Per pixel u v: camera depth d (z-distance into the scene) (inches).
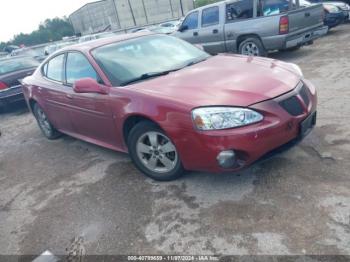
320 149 138.7
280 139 114.0
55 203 140.2
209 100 113.5
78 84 142.9
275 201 112.4
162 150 130.8
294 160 134.0
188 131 114.5
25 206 143.3
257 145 109.6
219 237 102.0
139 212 121.8
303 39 319.0
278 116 112.8
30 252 113.3
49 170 174.9
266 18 307.0
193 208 117.6
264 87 119.2
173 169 131.2
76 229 120.0
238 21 328.2
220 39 348.2
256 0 311.6
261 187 121.2
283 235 97.7
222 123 109.0
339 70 254.7
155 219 116.2
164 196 128.0
